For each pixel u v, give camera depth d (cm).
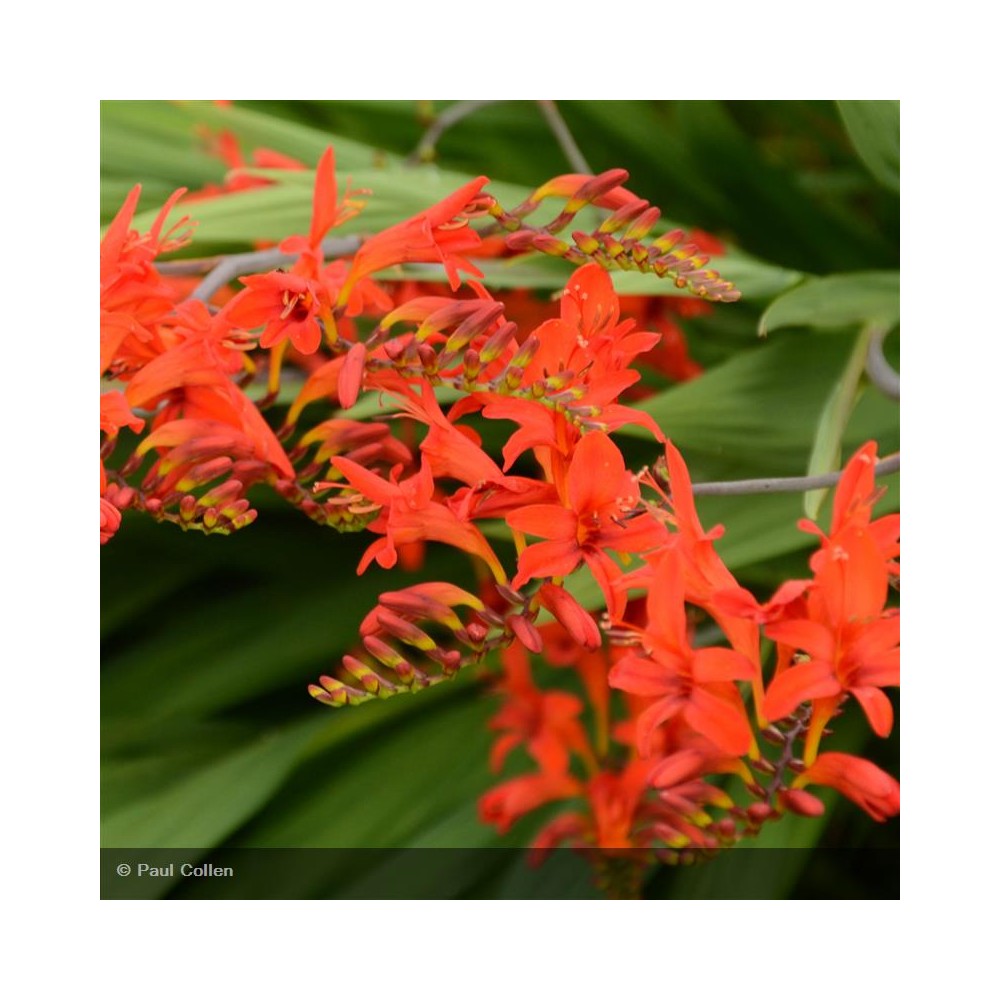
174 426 85
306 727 96
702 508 93
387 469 89
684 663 81
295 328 83
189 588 97
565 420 82
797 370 97
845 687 80
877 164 99
